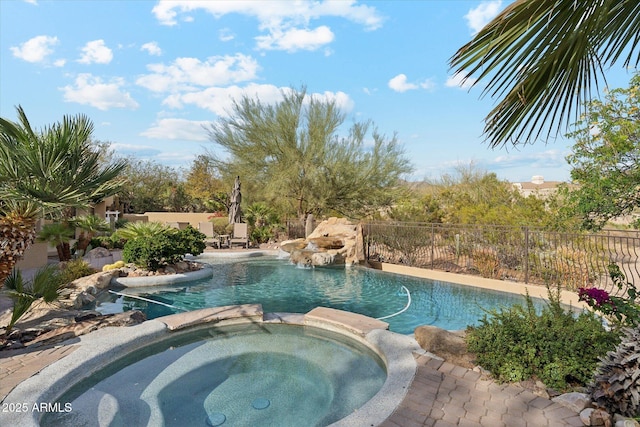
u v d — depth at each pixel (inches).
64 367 138.5
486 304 278.7
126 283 318.3
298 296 308.2
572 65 77.6
